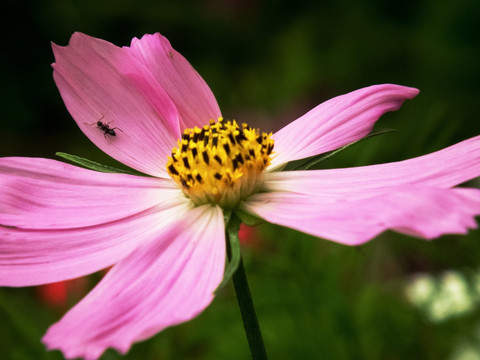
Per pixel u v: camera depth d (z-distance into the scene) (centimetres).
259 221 13
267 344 19
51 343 11
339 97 15
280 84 42
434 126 18
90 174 14
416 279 20
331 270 19
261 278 19
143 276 12
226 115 39
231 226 13
